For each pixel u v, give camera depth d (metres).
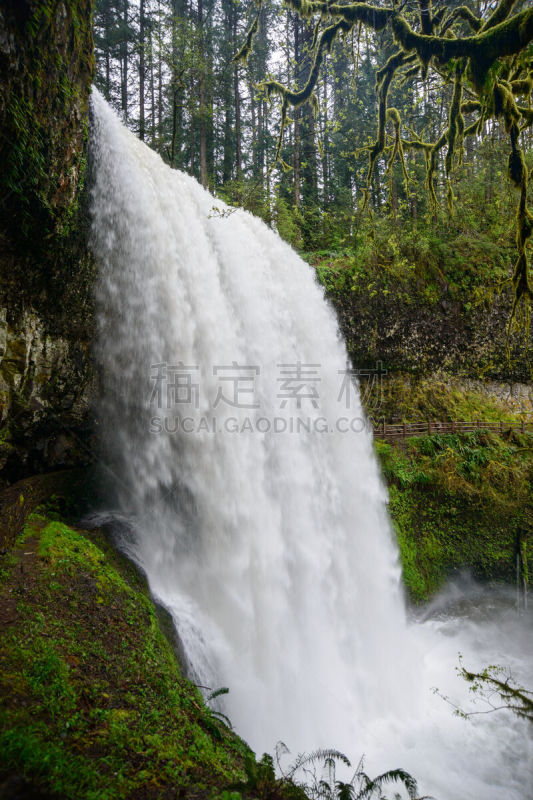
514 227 20.84
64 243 7.70
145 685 5.08
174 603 8.62
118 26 24.67
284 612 11.13
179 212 11.77
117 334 9.66
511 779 8.45
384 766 8.63
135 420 10.12
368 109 26.48
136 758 3.82
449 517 16.22
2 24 5.19
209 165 28.16
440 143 10.22
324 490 13.90
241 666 9.11
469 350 20.08
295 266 16.25
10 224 6.32
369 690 10.94
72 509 9.13
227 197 19.25
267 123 28.72
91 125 8.83
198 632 8.46
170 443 10.44
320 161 27.44
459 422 18.55
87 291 8.74
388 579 14.38
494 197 21.67
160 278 10.41
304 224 21.70
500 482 16.67
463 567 15.77
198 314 11.18
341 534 13.90
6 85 5.43
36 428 8.15
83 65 7.72
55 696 4.19
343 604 12.78
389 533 15.16
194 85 21.33
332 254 19.50
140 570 8.57
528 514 16.47
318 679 10.47
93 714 4.19
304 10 8.71
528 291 7.21
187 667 7.23
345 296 18.00
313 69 9.23
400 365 19.05
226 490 11.02
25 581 6.10
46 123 6.51
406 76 10.08
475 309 20.03
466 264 19.92
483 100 6.62
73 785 3.14
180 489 10.42
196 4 25.83
